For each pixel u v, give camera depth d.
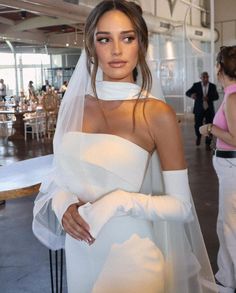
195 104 8.16
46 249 3.22
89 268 1.25
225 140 2.15
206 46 15.27
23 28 13.36
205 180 5.38
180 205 1.18
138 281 1.21
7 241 3.43
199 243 1.45
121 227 1.21
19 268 2.91
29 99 12.31
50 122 9.91
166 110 1.20
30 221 3.95
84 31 1.26
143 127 1.19
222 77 2.17
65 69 21.00
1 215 4.15
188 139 9.11
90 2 8.69
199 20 15.55
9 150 8.14
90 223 1.13
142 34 1.22
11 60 20.14
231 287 2.36
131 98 1.22
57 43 16.30
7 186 1.83
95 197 1.20
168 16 13.20
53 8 7.57
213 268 2.77
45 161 2.39
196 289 1.42
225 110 2.13
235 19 15.32
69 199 1.21
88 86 1.29
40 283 2.68
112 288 1.21
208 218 3.83
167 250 1.32
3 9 11.34
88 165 1.19
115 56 1.19
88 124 1.23
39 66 21.09
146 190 1.29
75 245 1.28
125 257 1.21
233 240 2.25
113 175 1.18
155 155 1.27
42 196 1.39
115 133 1.20
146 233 1.25
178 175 1.20
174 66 14.63
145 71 1.25
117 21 1.17
